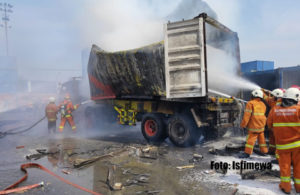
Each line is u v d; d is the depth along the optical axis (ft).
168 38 20.18
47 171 14.96
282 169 10.98
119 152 19.16
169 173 14.21
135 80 23.04
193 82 19.44
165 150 19.88
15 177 14.03
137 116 26.02
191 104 21.17
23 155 19.26
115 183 12.25
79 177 13.83
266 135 22.72
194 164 15.93
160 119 23.13
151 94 22.39
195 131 20.97
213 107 20.49
